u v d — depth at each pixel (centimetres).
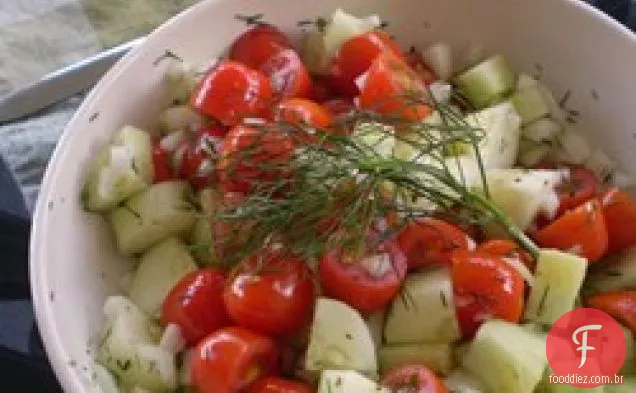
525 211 28
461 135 28
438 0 32
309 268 26
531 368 25
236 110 28
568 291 26
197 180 29
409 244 27
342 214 25
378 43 30
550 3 31
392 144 28
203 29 30
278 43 31
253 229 26
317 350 25
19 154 33
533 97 32
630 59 30
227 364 25
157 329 27
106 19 38
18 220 32
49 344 25
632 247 29
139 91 30
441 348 26
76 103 35
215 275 27
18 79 36
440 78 32
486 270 26
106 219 28
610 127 32
